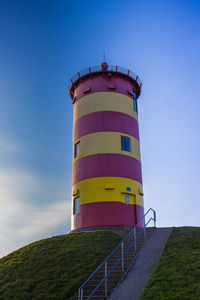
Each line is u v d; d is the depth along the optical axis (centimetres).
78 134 2602
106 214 2195
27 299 1226
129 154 2464
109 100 2586
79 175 2431
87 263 1461
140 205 2386
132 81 2833
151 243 1555
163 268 1211
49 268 1469
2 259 1761
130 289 1116
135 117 2727
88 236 1872
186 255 1297
